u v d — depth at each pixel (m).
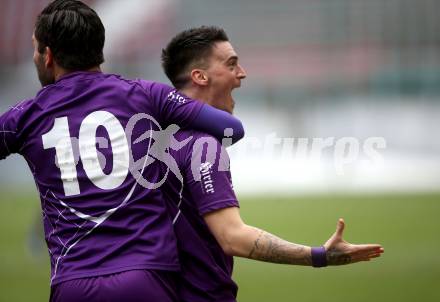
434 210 42.94
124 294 8.38
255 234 8.77
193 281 9.19
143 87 9.21
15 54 84.88
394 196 49.97
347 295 22.78
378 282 24.70
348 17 83.62
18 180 61.41
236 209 9.02
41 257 31.20
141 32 86.75
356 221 39.69
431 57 80.44
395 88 77.94
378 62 81.00
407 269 26.77
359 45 82.88
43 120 8.96
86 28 9.10
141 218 8.71
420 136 66.06
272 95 77.06
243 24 85.12
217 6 85.69
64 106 8.95
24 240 36.00
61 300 8.55
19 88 76.81
